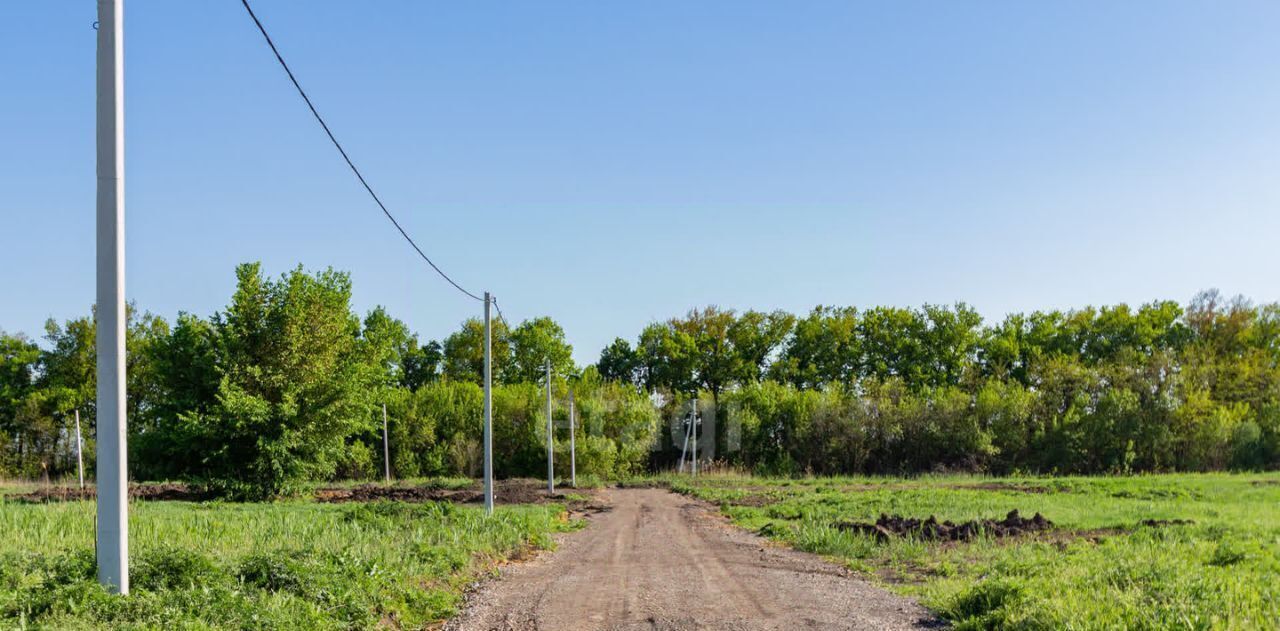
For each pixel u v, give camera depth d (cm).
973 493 3922
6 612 849
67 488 4219
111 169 936
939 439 6700
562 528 2714
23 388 6562
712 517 3306
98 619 857
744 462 7219
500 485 5175
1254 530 1834
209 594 962
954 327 7925
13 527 1669
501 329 8438
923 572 1664
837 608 1269
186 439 3766
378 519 2100
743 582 1534
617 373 8669
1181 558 1408
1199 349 7300
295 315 3941
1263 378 7112
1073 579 1241
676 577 1602
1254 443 6419
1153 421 6419
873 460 6900
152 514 2202
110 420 933
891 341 8038
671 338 8400
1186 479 4934
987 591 1191
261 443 3753
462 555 1639
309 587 1091
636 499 4434
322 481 5150
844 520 2641
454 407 6838
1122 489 3928
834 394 7150
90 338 6556
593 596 1377
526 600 1341
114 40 943
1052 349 7856
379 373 4350
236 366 3838
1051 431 6612
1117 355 7050
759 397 7306
